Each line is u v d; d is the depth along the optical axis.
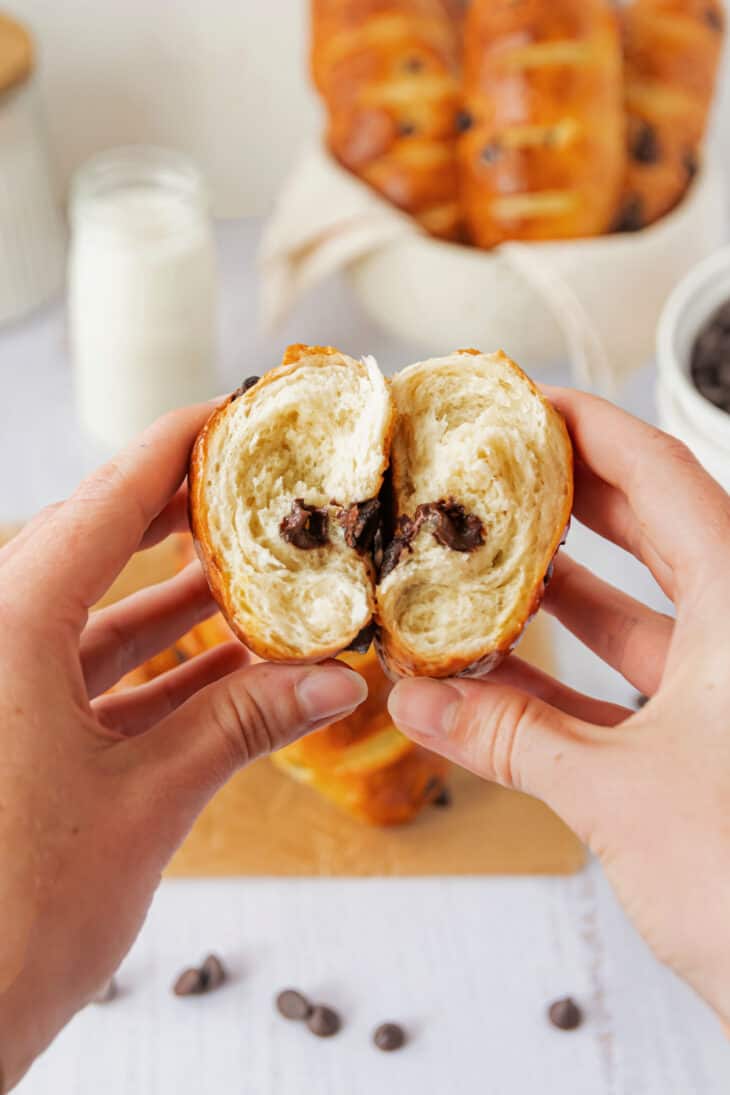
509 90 0.63
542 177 0.63
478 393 0.42
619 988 0.51
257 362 0.73
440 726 0.41
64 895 0.37
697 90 0.67
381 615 0.42
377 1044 0.49
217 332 0.71
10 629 0.39
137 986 0.51
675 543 0.41
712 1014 0.50
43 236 0.76
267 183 0.84
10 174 0.72
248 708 0.40
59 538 0.40
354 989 0.51
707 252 0.68
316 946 0.52
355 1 0.65
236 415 0.41
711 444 0.54
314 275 0.68
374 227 0.66
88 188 0.67
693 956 0.38
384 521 0.43
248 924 0.52
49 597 0.39
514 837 0.54
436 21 0.66
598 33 0.63
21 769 0.38
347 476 0.42
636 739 0.39
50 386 0.73
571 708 0.48
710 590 0.40
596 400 0.44
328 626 0.41
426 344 0.71
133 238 0.64
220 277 0.79
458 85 0.65
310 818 0.54
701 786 0.38
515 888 0.53
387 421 0.41
